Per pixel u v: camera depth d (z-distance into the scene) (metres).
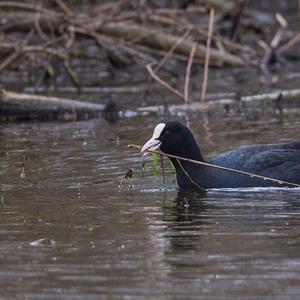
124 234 10.53
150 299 8.38
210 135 16.97
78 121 19.64
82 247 10.05
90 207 11.88
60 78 24.67
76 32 23.02
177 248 9.92
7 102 19.84
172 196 12.51
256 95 20.92
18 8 24.86
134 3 26.12
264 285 8.66
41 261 9.59
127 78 24.94
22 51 22.08
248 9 30.31
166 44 23.69
